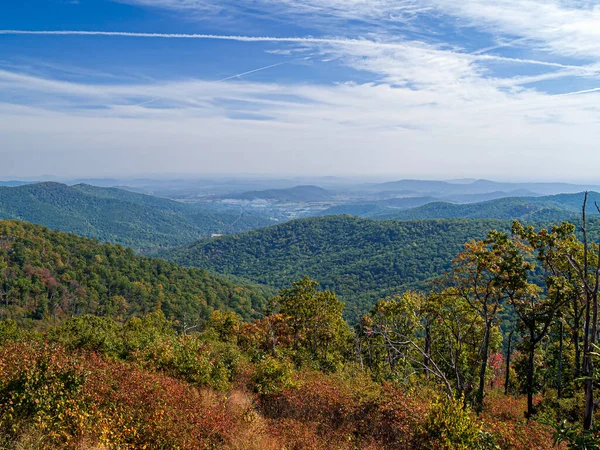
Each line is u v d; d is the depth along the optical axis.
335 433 9.55
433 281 18.59
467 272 16.17
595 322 6.47
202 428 7.65
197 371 12.16
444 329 21.42
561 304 14.72
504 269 14.91
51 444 5.77
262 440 7.95
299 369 19.20
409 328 21.78
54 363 7.17
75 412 6.29
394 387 11.58
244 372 14.70
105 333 14.91
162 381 9.87
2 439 5.52
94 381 8.07
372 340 23.78
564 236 14.63
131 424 6.93
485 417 12.20
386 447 8.88
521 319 16.72
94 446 5.93
